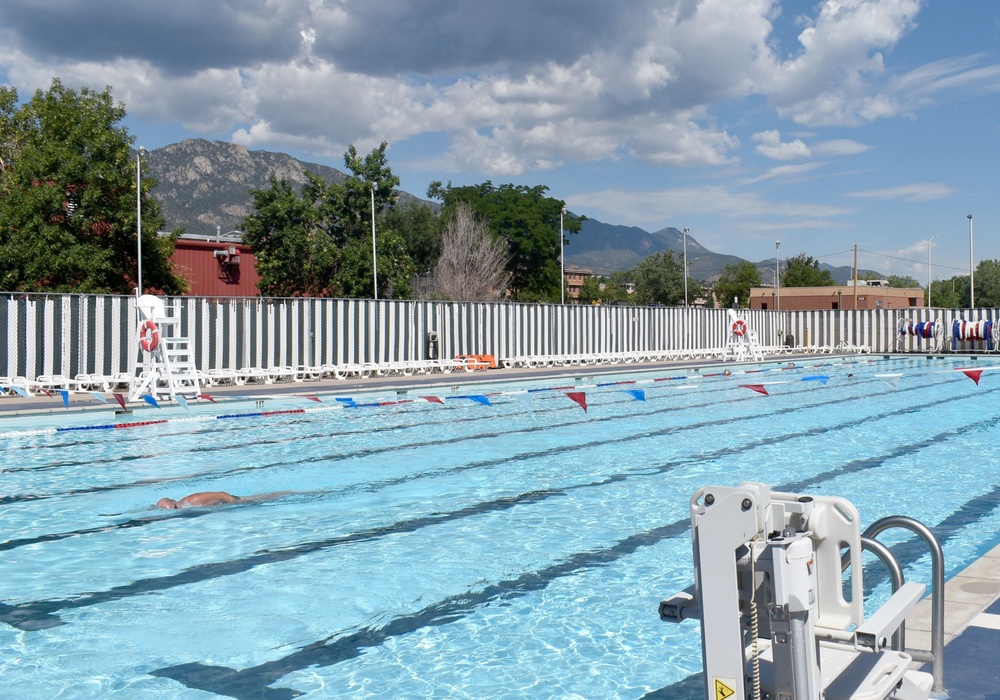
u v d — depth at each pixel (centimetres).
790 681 257
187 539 707
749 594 261
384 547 677
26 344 1927
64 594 564
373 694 403
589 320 3388
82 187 2823
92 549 678
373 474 1003
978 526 721
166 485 941
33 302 1936
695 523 260
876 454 1132
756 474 988
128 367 2103
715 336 4072
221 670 434
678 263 9525
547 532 721
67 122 2864
